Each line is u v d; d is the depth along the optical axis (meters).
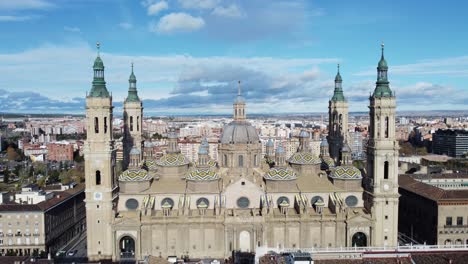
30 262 102.94
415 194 163.50
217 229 136.62
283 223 137.00
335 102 183.62
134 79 172.62
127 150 170.25
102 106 134.88
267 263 86.38
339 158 181.00
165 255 136.25
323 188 146.62
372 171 140.88
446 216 147.50
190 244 137.12
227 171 154.75
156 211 141.62
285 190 144.75
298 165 161.12
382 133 138.00
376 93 139.38
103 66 137.12
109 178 136.25
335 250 99.88
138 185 142.38
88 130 135.62
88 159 135.62
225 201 142.38
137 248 134.62
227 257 134.50
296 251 95.88
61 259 146.62
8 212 154.75
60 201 170.38
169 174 156.12
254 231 134.38
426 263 86.31
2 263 102.00
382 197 138.12
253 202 142.75
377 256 91.44
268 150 174.62
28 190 183.75
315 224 138.00
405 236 170.12
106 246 136.62
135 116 170.50
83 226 196.38
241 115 160.12
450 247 100.69
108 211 136.12
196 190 142.00
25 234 154.88
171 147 159.88
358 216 136.75
